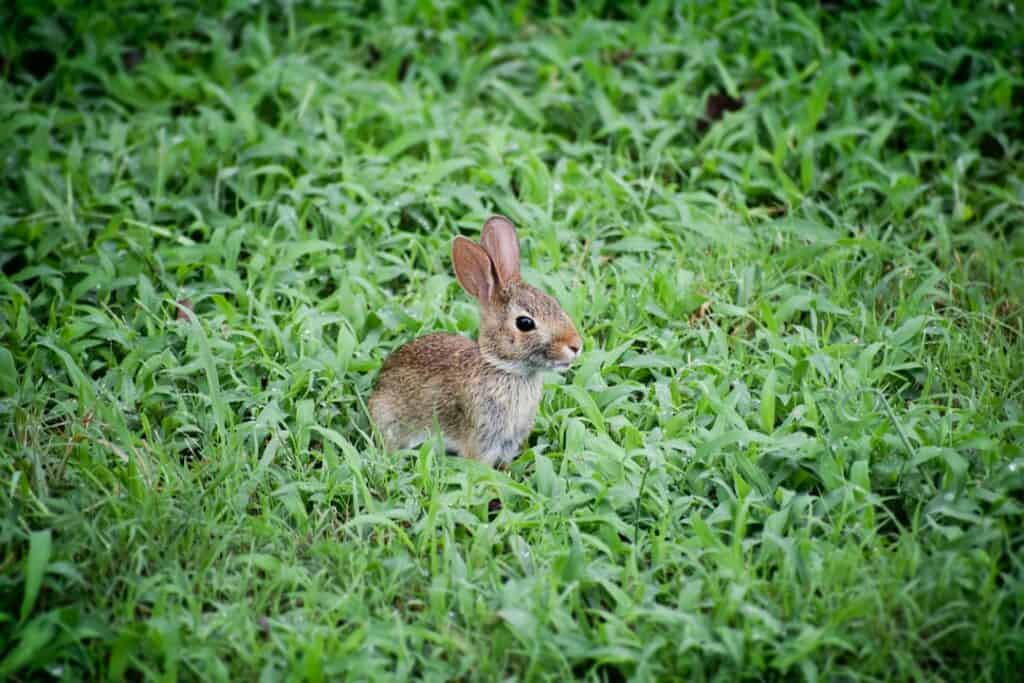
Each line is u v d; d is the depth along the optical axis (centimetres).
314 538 912
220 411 984
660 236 1284
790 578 845
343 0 1712
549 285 1168
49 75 1558
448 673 809
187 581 850
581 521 916
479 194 1321
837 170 1405
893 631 812
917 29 1575
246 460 978
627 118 1485
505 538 923
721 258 1251
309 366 1089
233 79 1579
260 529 905
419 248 1259
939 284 1241
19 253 1255
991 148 1467
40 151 1391
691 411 1038
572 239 1274
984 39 1600
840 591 841
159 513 898
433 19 1661
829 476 938
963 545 870
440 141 1428
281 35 1673
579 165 1409
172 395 1064
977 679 795
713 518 915
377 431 1038
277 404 1052
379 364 1114
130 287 1216
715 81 1548
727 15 1633
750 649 803
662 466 962
